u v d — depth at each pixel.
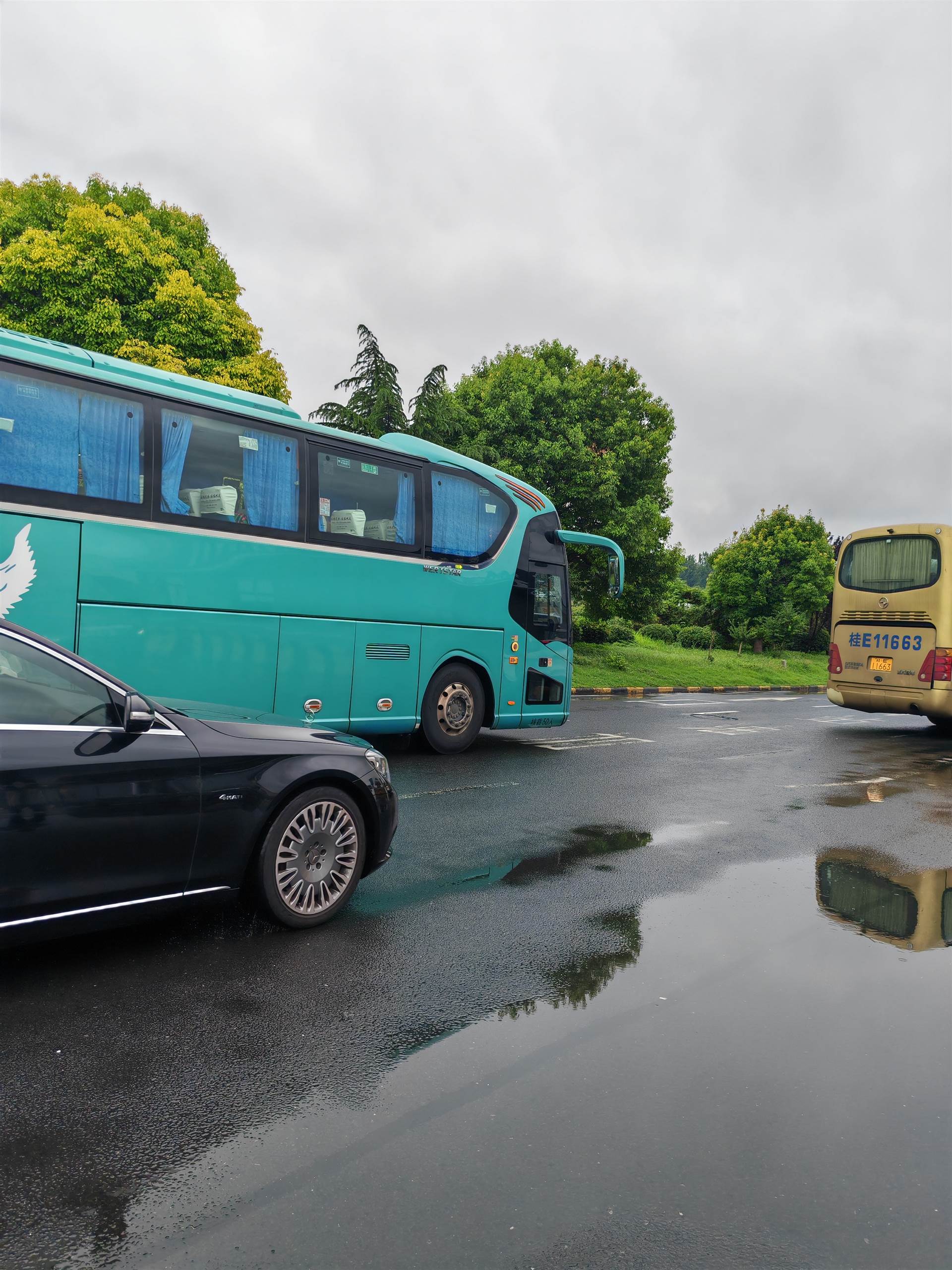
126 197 28.69
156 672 7.82
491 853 6.12
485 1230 2.28
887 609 14.80
